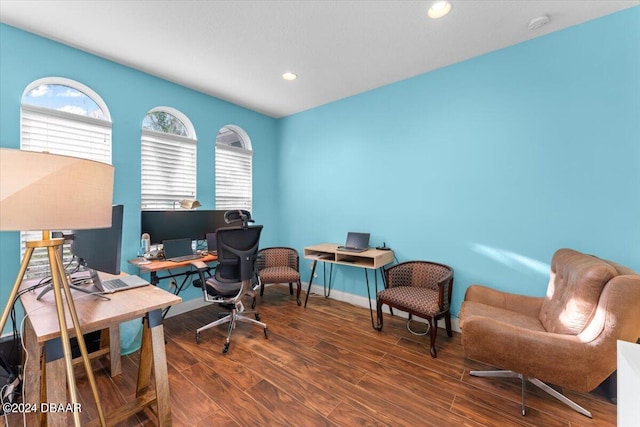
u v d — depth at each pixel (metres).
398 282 2.76
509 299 2.16
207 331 2.60
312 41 2.22
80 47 2.30
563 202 2.13
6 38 2.00
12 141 2.04
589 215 2.03
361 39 2.19
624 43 1.88
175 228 2.87
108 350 1.96
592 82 2.00
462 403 1.65
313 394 1.73
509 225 2.36
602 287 1.42
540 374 1.48
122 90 2.60
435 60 2.54
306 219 3.91
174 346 2.32
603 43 1.95
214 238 3.16
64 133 2.34
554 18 1.96
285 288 4.01
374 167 3.20
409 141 2.92
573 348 1.40
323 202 3.71
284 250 3.71
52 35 2.13
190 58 2.48
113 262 1.35
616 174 1.93
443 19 1.95
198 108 3.22
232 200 3.73
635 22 1.85
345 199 3.48
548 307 1.89
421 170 2.85
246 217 2.52
